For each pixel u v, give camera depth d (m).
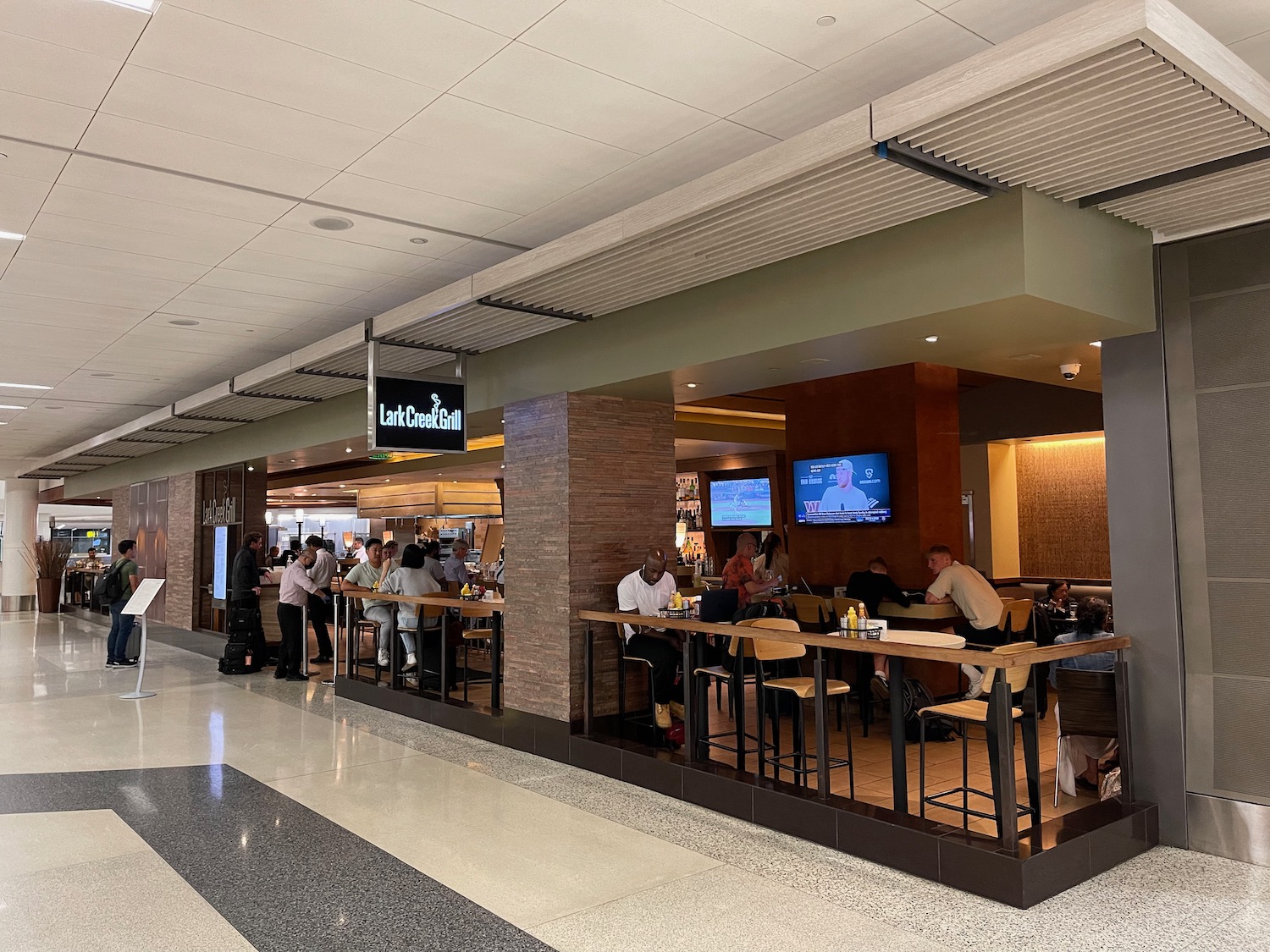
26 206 5.29
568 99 4.07
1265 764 4.59
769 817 5.11
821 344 5.23
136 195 5.14
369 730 7.80
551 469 7.01
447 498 23.17
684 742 6.15
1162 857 4.66
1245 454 4.74
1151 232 5.02
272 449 11.61
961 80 3.29
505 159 4.70
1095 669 5.35
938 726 6.97
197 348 9.15
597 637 6.88
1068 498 11.96
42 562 22.23
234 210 5.38
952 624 7.77
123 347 9.07
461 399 7.52
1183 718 4.85
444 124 4.30
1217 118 3.50
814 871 4.46
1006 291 4.23
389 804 5.62
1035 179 4.12
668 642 6.48
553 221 5.62
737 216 4.49
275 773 6.39
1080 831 4.39
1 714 8.68
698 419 14.52
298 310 7.69
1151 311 4.98
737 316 5.54
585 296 6.00
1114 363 5.18
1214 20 3.45
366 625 10.89
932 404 9.08
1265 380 4.70
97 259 6.28
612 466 7.10
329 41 3.57
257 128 4.32
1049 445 12.13
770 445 15.66
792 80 3.93
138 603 9.68
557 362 7.00
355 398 9.76
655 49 3.66
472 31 3.51
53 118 4.21
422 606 8.62
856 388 9.44
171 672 11.55
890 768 6.08
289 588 10.79
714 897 4.14
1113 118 3.49
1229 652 4.75
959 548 9.24
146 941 3.72
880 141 3.59
